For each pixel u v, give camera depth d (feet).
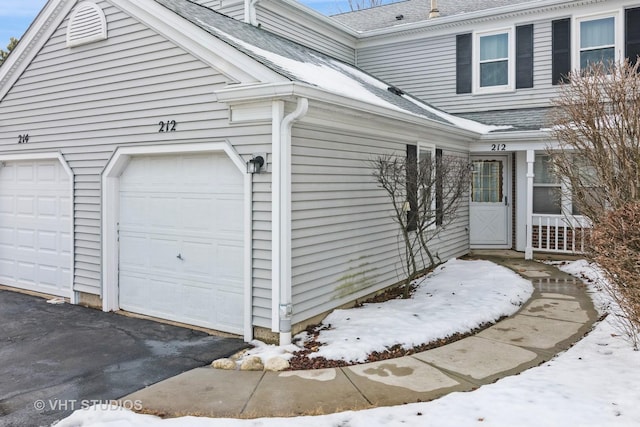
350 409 12.78
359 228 23.16
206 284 20.48
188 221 21.02
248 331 18.66
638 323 14.02
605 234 14.89
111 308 23.56
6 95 27.53
